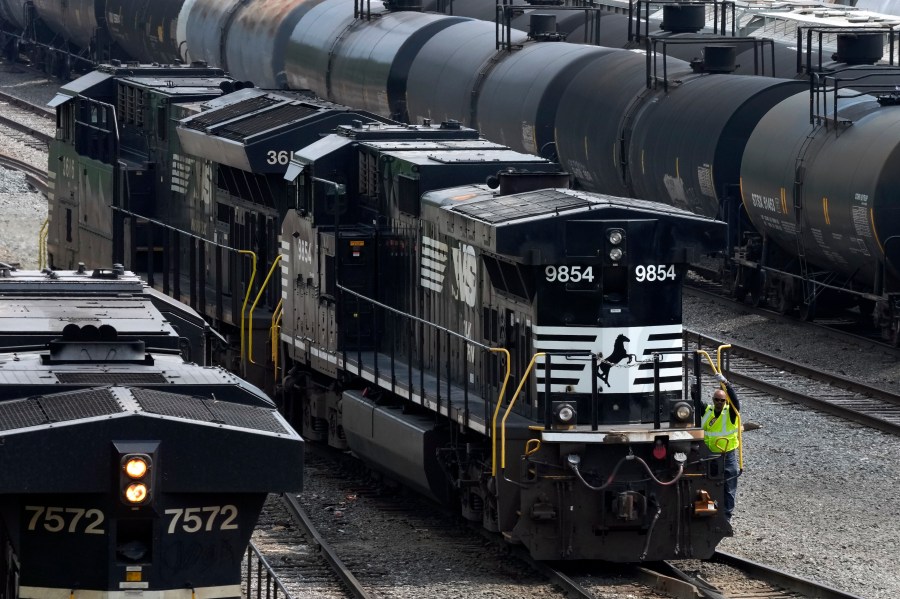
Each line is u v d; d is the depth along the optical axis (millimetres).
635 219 55062
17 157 158375
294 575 54656
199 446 36500
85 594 36969
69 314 46812
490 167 67250
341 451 76188
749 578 54469
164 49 182875
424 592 52500
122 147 105625
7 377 39125
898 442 73750
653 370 55281
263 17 159875
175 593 37250
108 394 37688
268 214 82250
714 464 55031
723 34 128875
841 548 58031
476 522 61594
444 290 64875
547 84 121750
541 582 54594
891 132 88625
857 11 142000
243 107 88625
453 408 59062
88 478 35875
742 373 88062
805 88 105188
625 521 54312
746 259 106938
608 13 151250
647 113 113125
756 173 101188
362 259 71750
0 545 39000
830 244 94875
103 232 99312
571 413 53938
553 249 54625
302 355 77312
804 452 71938
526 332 56750
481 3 163375
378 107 139750
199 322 51781
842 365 90688
